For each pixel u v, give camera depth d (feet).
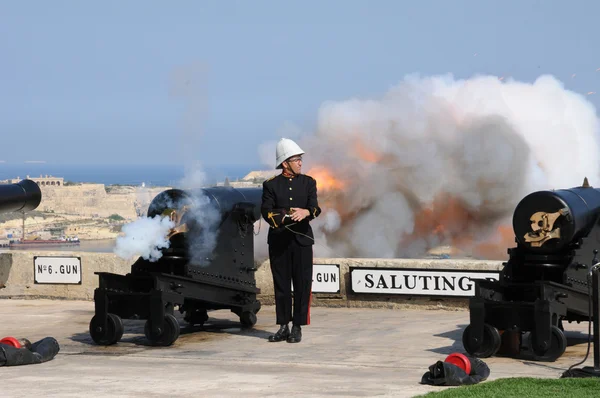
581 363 44.73
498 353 49.57
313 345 54.54
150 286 56.90
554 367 46.44
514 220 50.67
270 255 56.65
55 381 42.68
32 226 271.49
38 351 49.44
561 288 48.57
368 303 68.85
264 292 72.38
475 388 38.96
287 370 46.16
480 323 48.98
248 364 48.32
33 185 82.12
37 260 78.64
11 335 60.39
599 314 43.04
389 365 47.44
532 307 48.32
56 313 70.54
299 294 56.13
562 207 49.14
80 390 40.19
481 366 43.19
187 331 60.95
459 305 66.54
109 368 47.06
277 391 39.73
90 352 53.11
